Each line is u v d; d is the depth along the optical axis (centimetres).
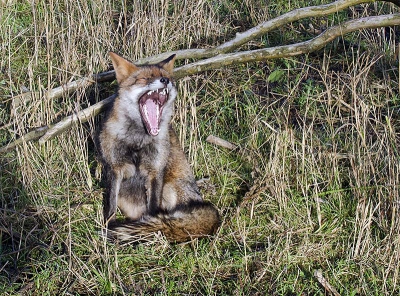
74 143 962
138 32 1071
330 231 849
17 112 998
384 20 904
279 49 965
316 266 798
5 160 931
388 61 1134
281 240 830
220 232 843
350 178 900
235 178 973
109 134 870
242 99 1116
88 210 891
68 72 994
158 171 884
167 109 881
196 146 991
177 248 820
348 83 1066
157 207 891
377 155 888
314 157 948
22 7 1270
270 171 916
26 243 812
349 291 753
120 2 1288
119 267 784
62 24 1068
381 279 766
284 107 1069
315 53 1194
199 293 750
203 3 1191
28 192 886
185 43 1178
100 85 1065
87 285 751
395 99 1026
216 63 989
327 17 1269
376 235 830
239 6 1349
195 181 932
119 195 911
